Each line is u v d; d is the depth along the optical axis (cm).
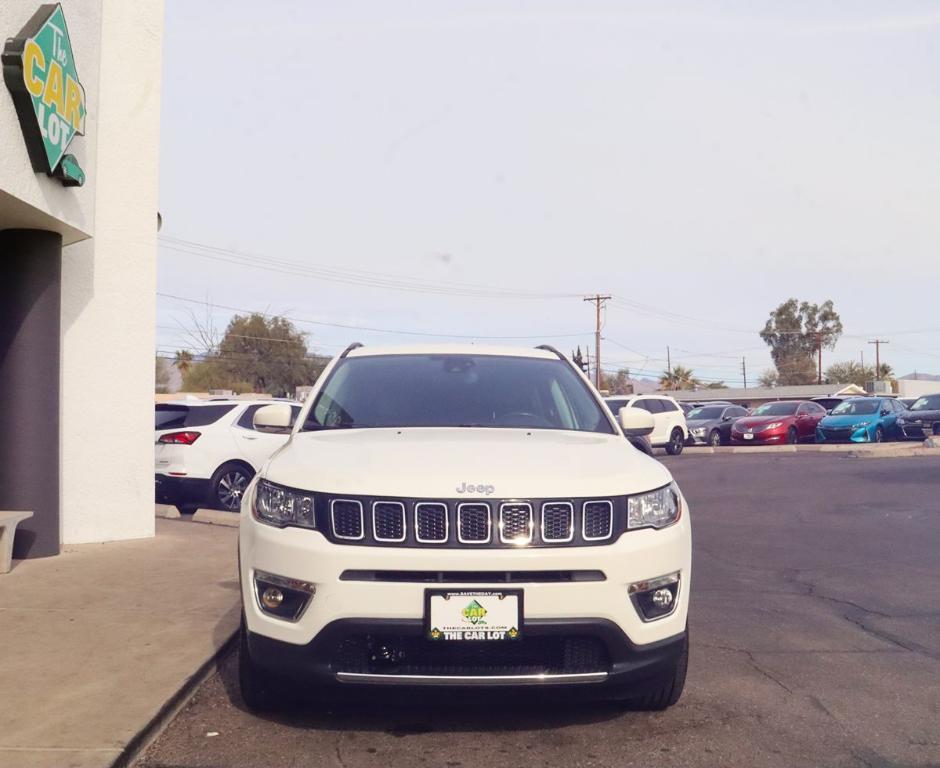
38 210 742
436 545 392
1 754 377
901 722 445
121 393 931
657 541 414
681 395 8406
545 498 399
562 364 608
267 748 409
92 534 913
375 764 391
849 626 632
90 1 852
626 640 399
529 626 387
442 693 393
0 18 684
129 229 936
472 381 561
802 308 8806
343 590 387
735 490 1540
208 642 546
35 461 817
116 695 451
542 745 414
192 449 1216
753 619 653
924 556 909
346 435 492
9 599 658
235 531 1021
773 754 404
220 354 6153
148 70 951
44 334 822
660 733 429
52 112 735
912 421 2828
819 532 1074
